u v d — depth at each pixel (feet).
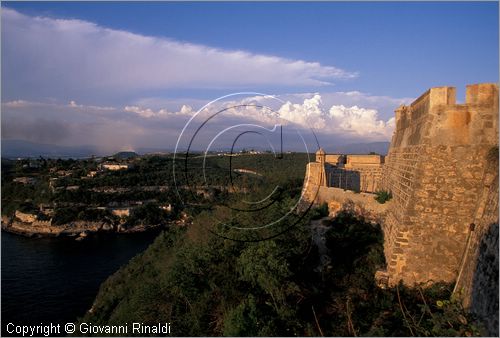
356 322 49.37
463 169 54.95
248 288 62.13
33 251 274.98
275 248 62.54
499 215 41.91
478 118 54.70
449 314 37.27
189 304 66.08
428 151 57.06
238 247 69.21
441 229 55.88
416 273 56.75
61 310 170.30
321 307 57.67
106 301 126.72
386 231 71.87
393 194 76.33
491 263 42.47
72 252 274.77
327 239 80.02
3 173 459.73
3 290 193.06
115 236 331.57
